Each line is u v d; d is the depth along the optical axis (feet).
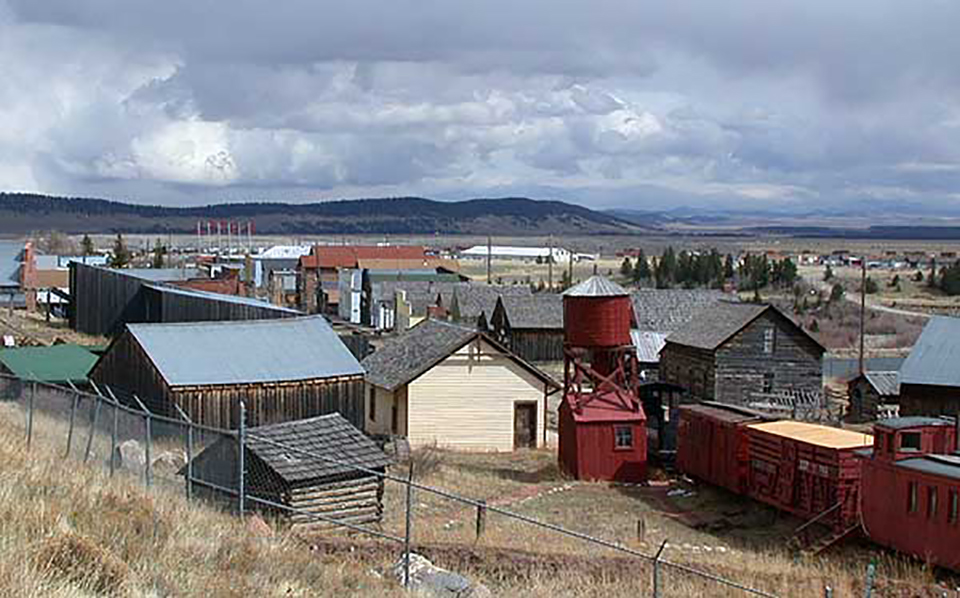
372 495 79.82
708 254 612.70
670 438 155.33
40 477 57.72
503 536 82.94
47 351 153.79
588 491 125.39
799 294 472.44
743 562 84.74
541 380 161.48
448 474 126.41
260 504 75.51
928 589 77.30
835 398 219.20
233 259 500.33
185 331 133.18
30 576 36.65
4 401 111.86
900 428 92.68
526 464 144.66
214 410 125.90
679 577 74.08
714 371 207.41
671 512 114.11
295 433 81.61
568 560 74.69
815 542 98.17
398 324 297.74
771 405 201.67
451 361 157.69
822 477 102.32
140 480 73.77
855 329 357.61
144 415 71.92
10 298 282.15
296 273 423.64
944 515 85.92
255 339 135.74
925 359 176.35
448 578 60.85
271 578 50.90
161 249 547.08
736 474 117.29
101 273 220.02
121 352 133.49
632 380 142.00
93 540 44.68
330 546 69.36
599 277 141.90
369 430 169.99
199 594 43.80
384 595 53.52
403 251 480.64
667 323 272.72
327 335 140.46
